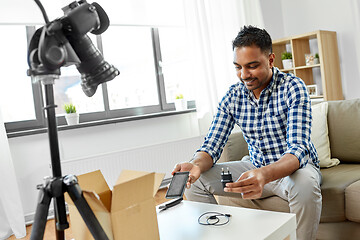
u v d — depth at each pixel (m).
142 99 3.79
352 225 1.58
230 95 1.72
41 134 3.06
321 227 1.67
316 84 4.27
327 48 3.89
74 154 3.20
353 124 1.94
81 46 0.88
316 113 2.02
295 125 1.43
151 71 3.85
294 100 1.48
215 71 3.83
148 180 0.91
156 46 3.83
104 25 0.99
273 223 1.07
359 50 3.95
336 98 3.98
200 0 3.68
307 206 1.33
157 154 3.49
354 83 4.05
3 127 2.78
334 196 1.57
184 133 3.88
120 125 3.45
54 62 0.79
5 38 3.04
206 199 1.67
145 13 3.48
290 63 4.12
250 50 1.45
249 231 1.03
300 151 1.36
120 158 3.27
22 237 2.78
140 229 0.92
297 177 1.37
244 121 1.68
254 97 1.63
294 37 4.00
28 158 3.00
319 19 4.26
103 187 1.07
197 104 3.66
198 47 3.66
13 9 2.83
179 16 3.70
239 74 1.53
